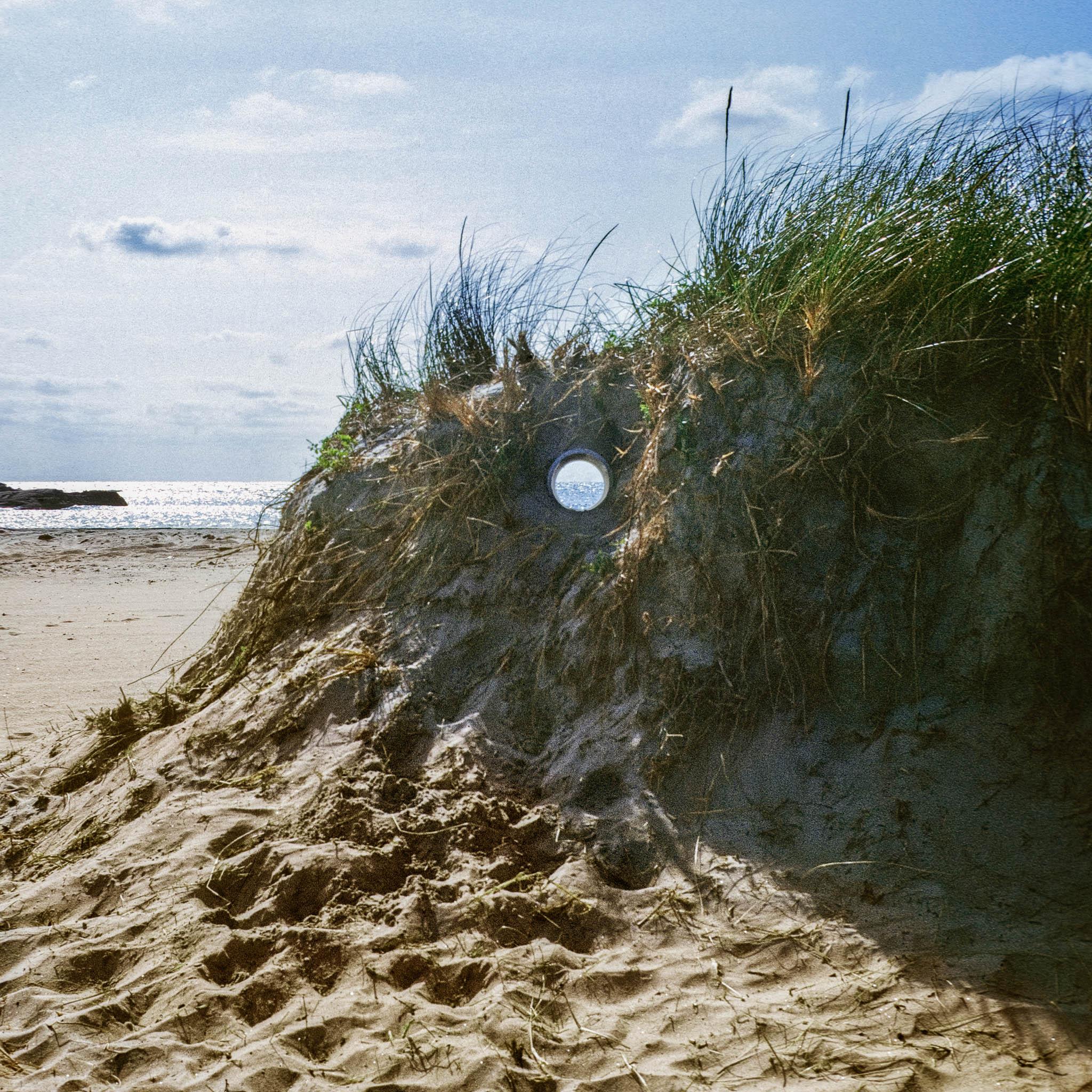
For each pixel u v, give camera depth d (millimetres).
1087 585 3453
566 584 4402
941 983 2621
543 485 4828
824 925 2947
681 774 3639
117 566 15648
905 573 3717
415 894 3223
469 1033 2617
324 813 3639
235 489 119750
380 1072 2463
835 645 3664
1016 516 3578
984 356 3807
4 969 3066
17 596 12211
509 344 5672
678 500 4055
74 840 4000
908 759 3420
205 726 4531
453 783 3789
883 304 3961
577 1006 2760
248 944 3031
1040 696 3461
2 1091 2418
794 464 3869
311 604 5102
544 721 4094
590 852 3473
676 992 2762
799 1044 2465
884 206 4156
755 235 4629
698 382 4258
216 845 3584
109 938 3111
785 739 3613
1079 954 2635
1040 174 4188
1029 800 3207
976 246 3945
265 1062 2498
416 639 4500
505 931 3104
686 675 3797
